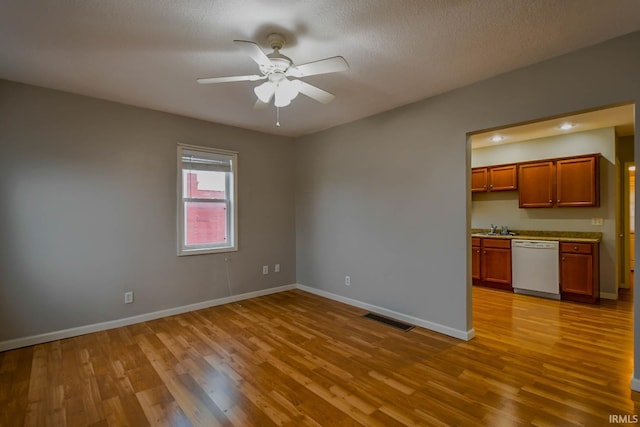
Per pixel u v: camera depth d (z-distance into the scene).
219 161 4.20
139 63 2.51
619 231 4.89
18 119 2.87
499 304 4.14
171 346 2.88
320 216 4.60
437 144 3.19
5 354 2.73
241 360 2.61
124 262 3.44
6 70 2.62
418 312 3.38
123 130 3.43
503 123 2.71
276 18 1.92
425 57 2.43
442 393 2.12
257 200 4.58
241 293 4.40
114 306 3.37
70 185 3.12
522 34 2.12
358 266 4.05
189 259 3.91
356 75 2.73
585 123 4.16
